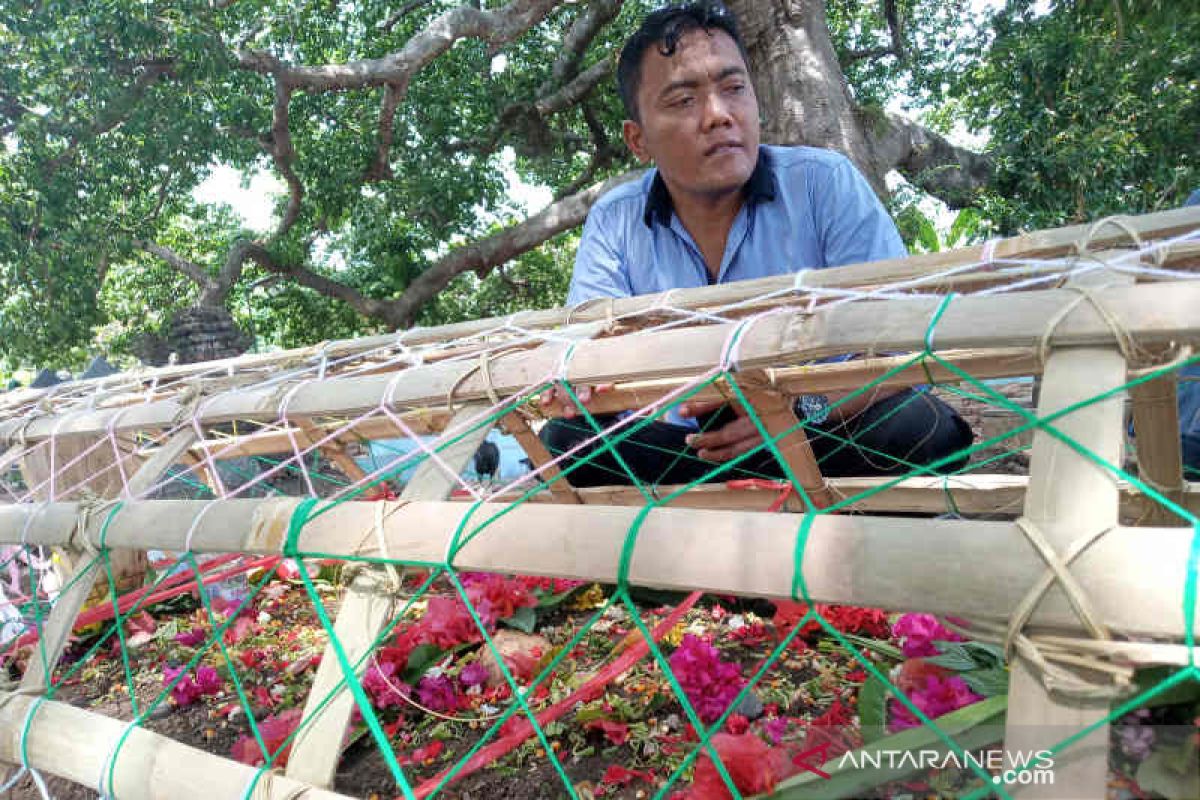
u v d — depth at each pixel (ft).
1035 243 3.21
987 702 2.72
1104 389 2.04
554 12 30.94
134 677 5.07
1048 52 24.03
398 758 3.59
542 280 39.88
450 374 3.38
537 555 2.47
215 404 4.15
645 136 6.02
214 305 29.12
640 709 3.67
